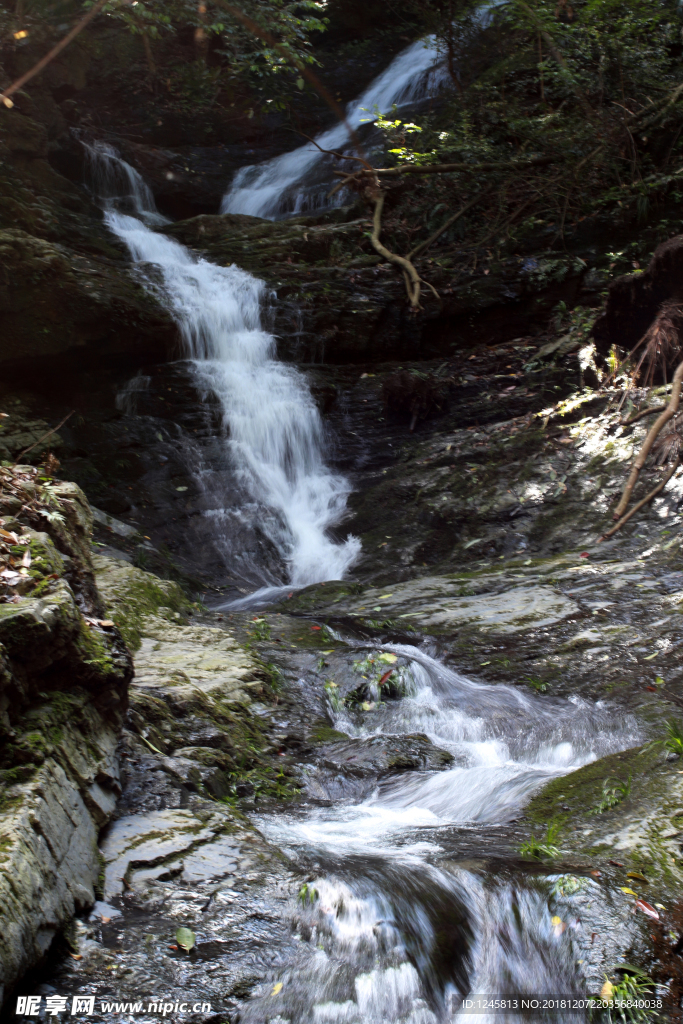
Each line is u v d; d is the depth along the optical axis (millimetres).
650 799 4227
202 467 11625
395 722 5945
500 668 6520
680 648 6281
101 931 3064
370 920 3266
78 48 15898
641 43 15023
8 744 3217
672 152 14375
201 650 6434
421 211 15820
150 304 12570
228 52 16906
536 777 4926
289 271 14648
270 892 3424
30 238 11617
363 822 4484
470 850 3951
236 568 10320
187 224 15891
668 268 10102
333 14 22828
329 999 2947
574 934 3258
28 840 2908
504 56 17984
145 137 19609
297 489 11930
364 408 13117
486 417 12258
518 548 9305
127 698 4293
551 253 14492
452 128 16375
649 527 8727
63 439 11281
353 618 7875
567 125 14859
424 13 19016
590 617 7070
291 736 5484
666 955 3234
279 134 20906
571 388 11969
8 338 11188
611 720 5586
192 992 2854
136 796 4035
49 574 3945
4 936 2555
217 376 12703
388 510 10836
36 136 13836
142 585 7484
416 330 14250
